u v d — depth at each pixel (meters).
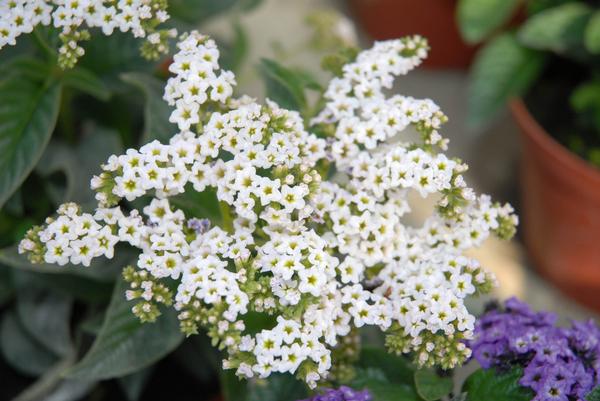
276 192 0.26
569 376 0.26
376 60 0.28
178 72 0.27
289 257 0.26
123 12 0.27
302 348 0.26
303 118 0.29
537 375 0.26
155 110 0.29
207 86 0.27
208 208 0.29
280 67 0.30
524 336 0.27
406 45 0.29
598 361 0.27
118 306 0.28
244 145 0.26
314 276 0.26
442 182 0.27
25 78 0.31
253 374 0.27
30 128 0.30
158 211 0.27
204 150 0.26
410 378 0.29
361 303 0.26
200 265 0.26
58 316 0.33
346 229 0.27
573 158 0.36
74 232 0.26
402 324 0.26
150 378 0.35
